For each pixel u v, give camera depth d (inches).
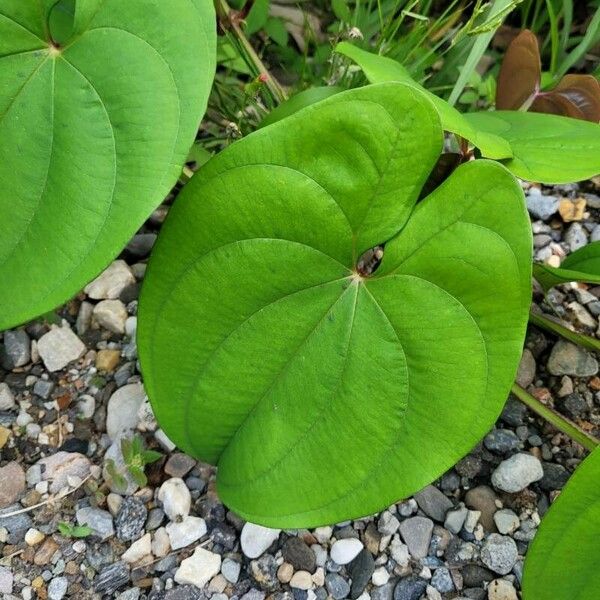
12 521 16.0
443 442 12.5
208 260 12.1
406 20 22.6
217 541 16.0
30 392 17.8
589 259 16.9
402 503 16.6
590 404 17.9
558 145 13.1
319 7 23.5
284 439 13.1
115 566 15.5
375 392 12.6
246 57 19.4
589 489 12.1
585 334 18.7
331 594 15.6
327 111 11.0
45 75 11.6
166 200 20.0
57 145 11.5
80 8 11.4
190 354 12.8
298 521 12.8
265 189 11.6
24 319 11.3
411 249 11.9
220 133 20.6
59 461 16.7
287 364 13.0
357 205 11.7
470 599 15.6
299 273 12.3
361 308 12.5
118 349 18.3
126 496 16.3
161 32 11.2
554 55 20.8
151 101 11.2
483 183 11.2
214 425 13.6
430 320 12.1
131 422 17.1
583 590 12.9
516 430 17.5
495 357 12.0
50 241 11.4
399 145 11.2
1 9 11.4
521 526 16.3
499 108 18.0
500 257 11.4
